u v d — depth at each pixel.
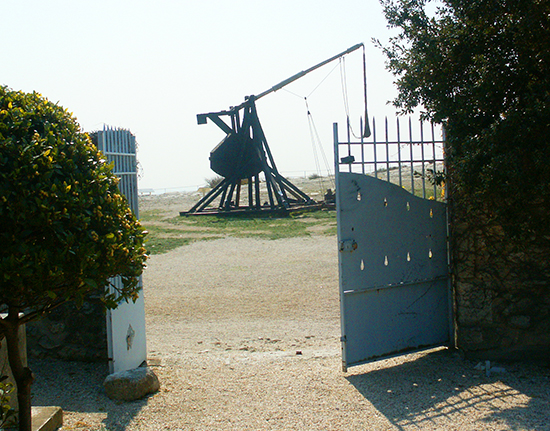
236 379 5.52
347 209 5.57
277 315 9.62
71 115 3.90
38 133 3.39
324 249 17.06
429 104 5.75
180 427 4.28
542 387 4.85
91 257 3.15
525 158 4.68
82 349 6.29
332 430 4.12
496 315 5.72
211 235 20.89
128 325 5.88
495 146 4.78
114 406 4.80
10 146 3.07
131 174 6.46
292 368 5.88
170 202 36.72
